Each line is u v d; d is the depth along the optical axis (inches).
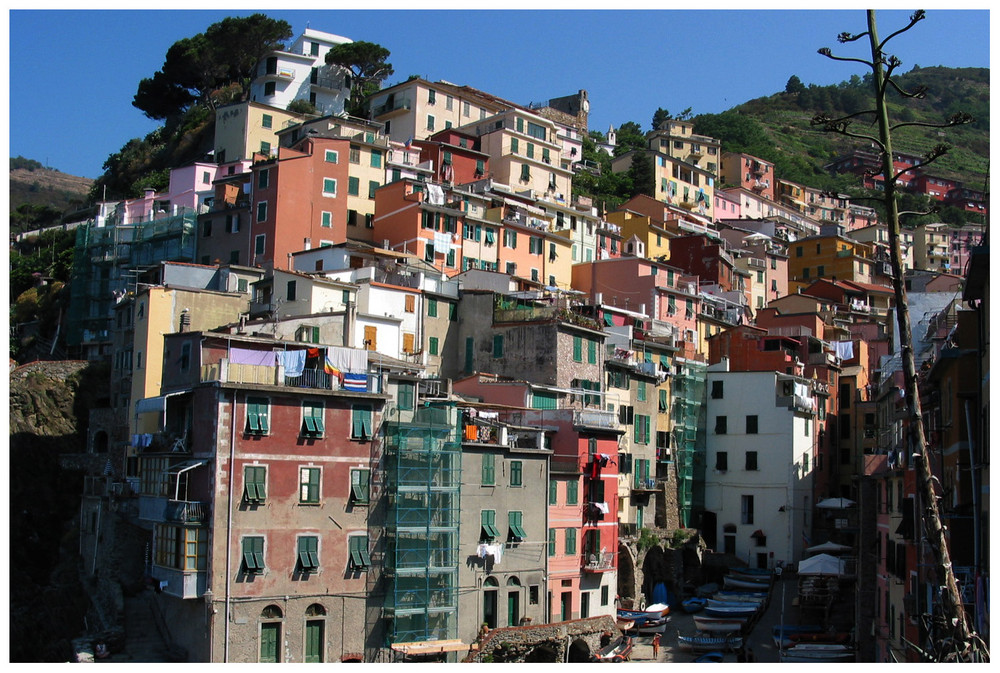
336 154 4628.4
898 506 2433.6
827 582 3393.2
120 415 3403.1
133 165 6742.1
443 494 2753.4
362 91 6968.5
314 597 2524.6
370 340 3427.7
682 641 3110.2
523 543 2967.5
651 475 3919.8
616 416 3511.3
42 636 3043.8
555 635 2925.7
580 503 3203.7
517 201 5364.2
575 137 7495.1
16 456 3587.6
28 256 5748.0
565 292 4515.3
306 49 6948.8
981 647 1134.4
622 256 5703.7
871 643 2765.7
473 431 2901.1
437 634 2689.5
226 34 6948.8
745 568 3954.2
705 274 5610.2
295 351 2669.8
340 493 2610.7
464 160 5625.0
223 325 3334.2
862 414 4660.4
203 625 2397.9
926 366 2287.2
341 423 2642.7
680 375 4173.2
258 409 2519.7
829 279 6648.6
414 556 2677.2
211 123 6496.1
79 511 3472.0
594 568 3179.1
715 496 4185.5
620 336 4045.3
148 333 3299.7
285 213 4436.5
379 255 4165.8
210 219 4616.1
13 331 4997.5
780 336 4635.8
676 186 7504.9
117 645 2529.5
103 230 4677.7
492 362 3762.3
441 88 6382.9
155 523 2576.3
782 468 4067.4
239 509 2455.7
